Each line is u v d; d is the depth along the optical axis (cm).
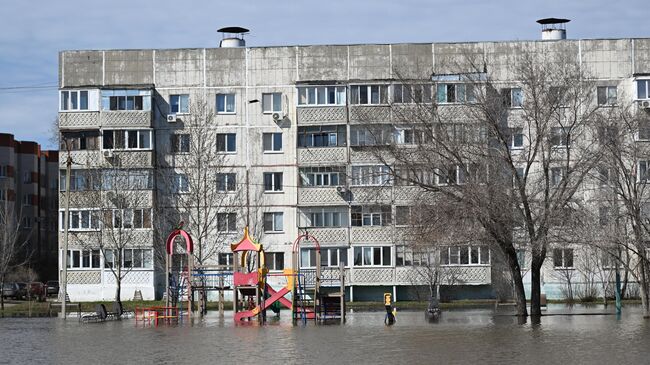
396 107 5309
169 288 4731
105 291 6838
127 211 6681
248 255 5991
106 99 6925
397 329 3653
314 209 6925
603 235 4250
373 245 6831
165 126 7038
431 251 6131
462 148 4438
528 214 4381
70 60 7069
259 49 7088
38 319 4922
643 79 6825
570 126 4559
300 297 4525
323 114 6919
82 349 2908
